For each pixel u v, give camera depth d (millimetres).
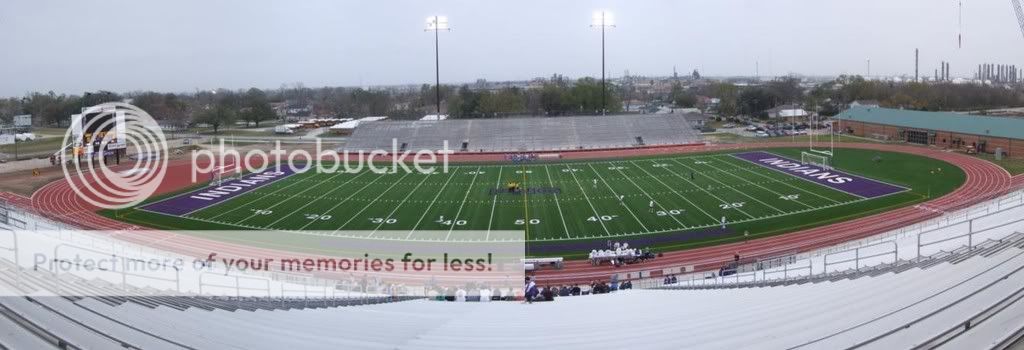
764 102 114250
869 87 132875
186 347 10312
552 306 18328
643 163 65062
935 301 11547
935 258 17766
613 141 82812
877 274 17188
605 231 38125
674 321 13477
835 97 135500
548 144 81875
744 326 11922
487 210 44031
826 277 19766
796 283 19672
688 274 30719
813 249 33625
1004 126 66062
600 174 58812
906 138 76125
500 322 14773
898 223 37875
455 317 16109
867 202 43562
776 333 10977
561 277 30703
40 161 71000
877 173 54500
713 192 48312
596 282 28547
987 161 59500
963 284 12664
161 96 160000
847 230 36969
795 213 41188
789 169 57844
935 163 58938
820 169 57312
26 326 9742
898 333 9680
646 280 29969
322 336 12391
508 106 121562
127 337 10375
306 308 17453
